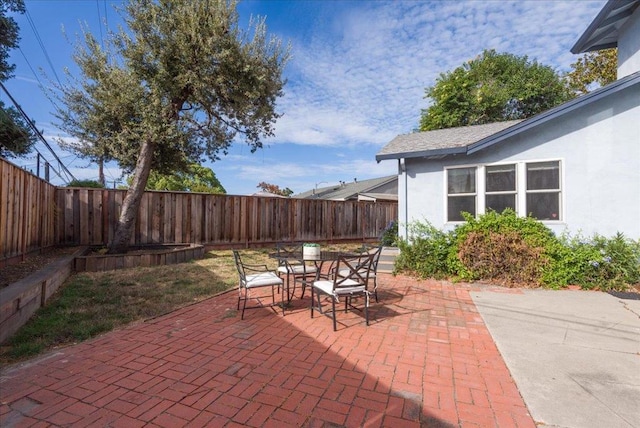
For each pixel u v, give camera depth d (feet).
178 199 31.24
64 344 11.14
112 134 25.76
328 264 25.52
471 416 7.23
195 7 22.52
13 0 23.98
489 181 23.21
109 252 24.94
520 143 22.18
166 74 22.50
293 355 10.36
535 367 9.48
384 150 26.09
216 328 12.71
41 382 8.66
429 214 25.03
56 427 6.86
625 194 19.70
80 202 27.25
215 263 25.95
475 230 20.71
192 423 7.01
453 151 22.84
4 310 10.81
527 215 22.04
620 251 18.38
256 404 7.72
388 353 10.50
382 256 25.41
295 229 38.81
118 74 22.11
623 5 23.12
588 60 49.60
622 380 8.71
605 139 20.11
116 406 7.61
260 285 14.26
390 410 7.46
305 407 7.59
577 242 19.99
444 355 10.34
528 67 60.64
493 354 10.39
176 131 23.76
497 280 20.02
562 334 12.01
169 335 12.00
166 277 20.70
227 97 24.50
